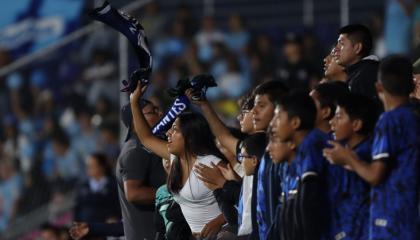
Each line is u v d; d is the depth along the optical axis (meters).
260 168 17.08
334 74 18.84
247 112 18.52
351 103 15.62
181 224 19.22
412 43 31.91
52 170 33.56
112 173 29.00
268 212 16.86
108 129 33.28
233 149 19.27
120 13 19.30
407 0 32.22
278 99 16.33
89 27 32.50
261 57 33.84
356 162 15.10
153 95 32.38
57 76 36.16
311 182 15.50
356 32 18.41
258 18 37.69
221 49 34.50
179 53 35.28
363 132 15.68
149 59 19.31
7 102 36.38
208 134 18.64
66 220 31.86
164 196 19.39
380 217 15.24
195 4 38.50
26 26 41.81
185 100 19.31
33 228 32.59
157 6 36.34
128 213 20.95
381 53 32.56
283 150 16.03
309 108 15.85
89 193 28.22
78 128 34.16
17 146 34.91
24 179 33.78
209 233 18.47
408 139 15.20
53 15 41.50
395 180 15.19
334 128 15.70
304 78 30.44
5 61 39.22
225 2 38.25
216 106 33.09
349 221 15.65
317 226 15.41
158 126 19.39
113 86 34.59
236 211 18.00
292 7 37.38
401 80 15.37
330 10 36.84
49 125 34.78
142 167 20.45
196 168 18.39
